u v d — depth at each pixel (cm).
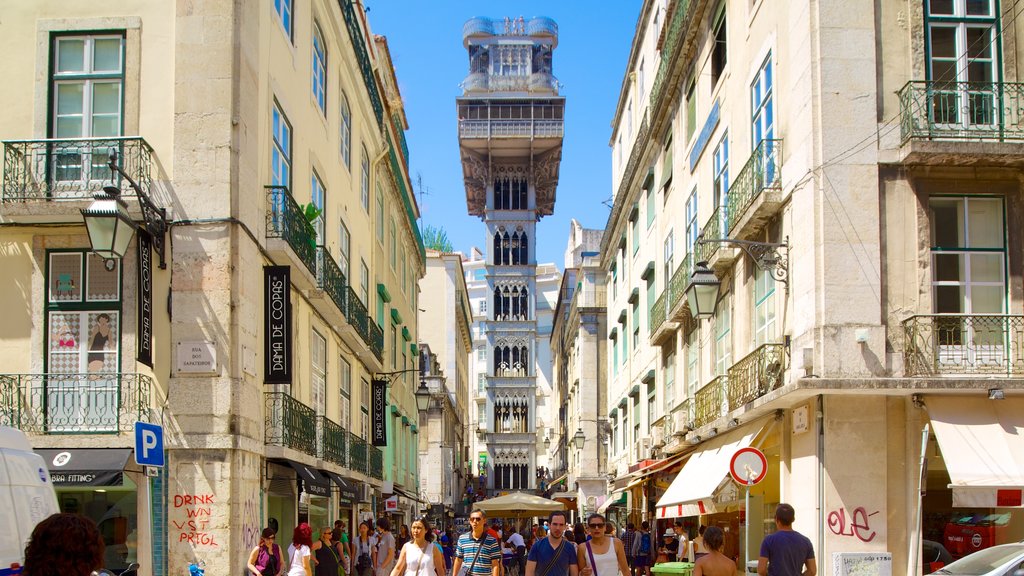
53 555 397
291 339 1584
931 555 1407
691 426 2166
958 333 1441
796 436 1536
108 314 1445
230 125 1463
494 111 8012
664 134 2880
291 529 1800
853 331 1425
